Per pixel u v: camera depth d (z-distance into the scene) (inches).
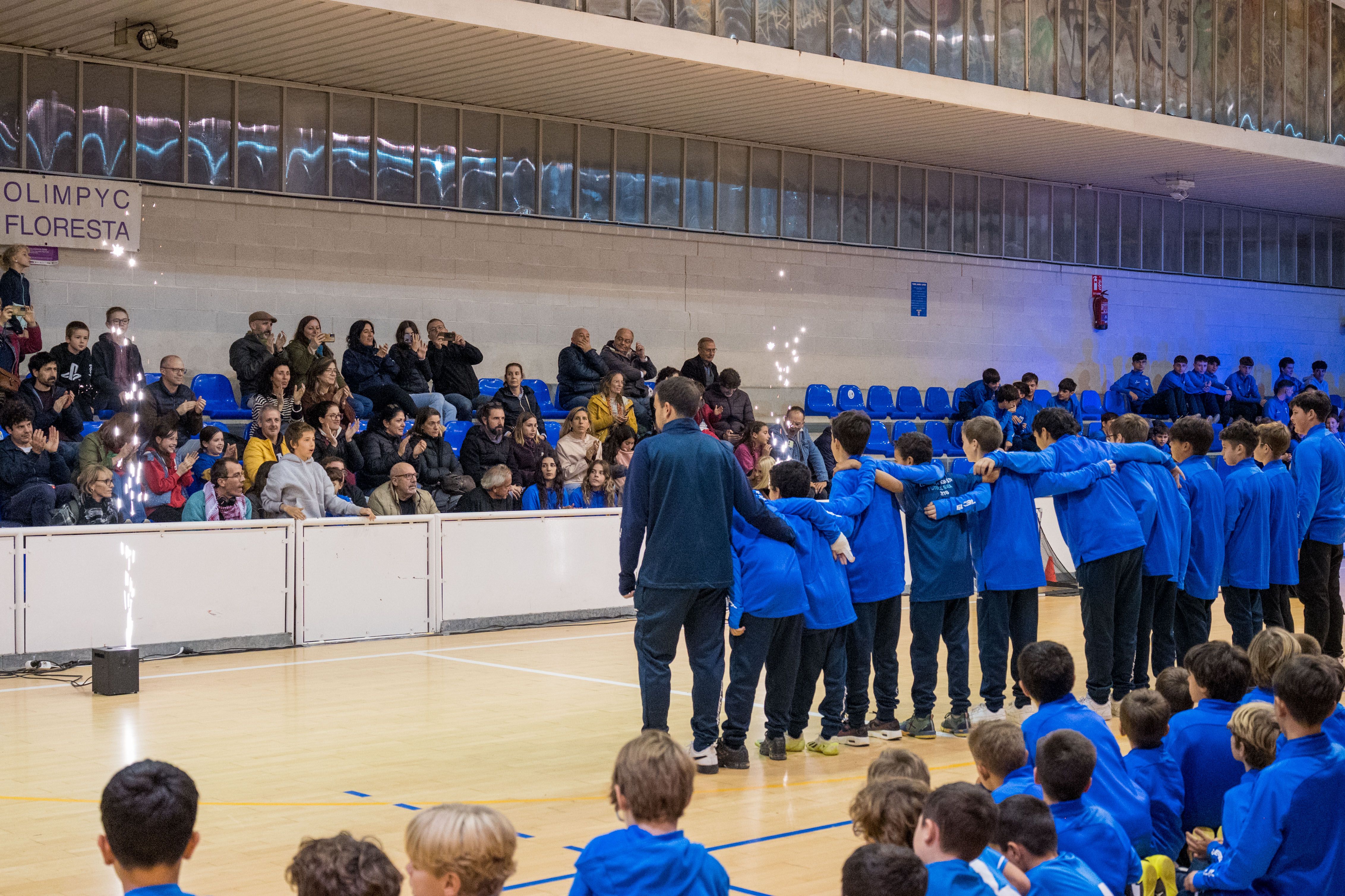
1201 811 167.9
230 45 489.7
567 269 616.1
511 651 378.9
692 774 115.8
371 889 87.6
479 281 592.4
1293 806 136.9
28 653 338.3
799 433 559.8
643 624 232.1
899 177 719.1
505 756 247.6
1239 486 323.3
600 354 574.9
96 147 500.1
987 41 619.5
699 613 234.5
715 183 658.8
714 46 523.8
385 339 568.1
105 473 368.2
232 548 370.3
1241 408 788.0
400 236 570.9
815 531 248.2
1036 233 773.3
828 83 556.7
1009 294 762.8
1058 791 133.7
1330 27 758.5
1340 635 355.9
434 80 543.5
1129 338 814.5
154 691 312.8
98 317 503.5
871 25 581.9
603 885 113.0
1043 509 556.1
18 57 483.8
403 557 400.8
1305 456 345.4
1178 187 759.7
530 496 452.4
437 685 323.3
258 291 537.6
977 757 147.1
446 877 95.9
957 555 264.8
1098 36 658.8
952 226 740.0
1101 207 800.3
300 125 545.0
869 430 260.1
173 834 94.3
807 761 246.8
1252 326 873.5
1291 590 356.8
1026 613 273.7
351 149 557.6
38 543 339.3
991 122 631.8
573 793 220.4
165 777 95.5
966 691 270.4
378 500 414.6
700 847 116.7
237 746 255.1
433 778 230.4
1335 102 761.6
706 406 575.8
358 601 392.8
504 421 485.1
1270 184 793.6
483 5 464.4
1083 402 770.2
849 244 702.5
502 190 595.8
